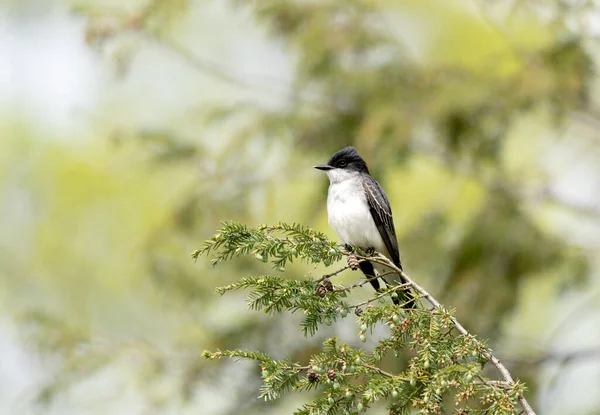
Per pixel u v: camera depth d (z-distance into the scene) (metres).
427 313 5.89
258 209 13.51
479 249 13.12
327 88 14.16
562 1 12.02
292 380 5.78
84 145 17.75
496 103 13.17
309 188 15.52
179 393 12.72
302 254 6.45
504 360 13.11
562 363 12.97
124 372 13.19
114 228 17.64
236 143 13.63
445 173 15.58
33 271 17.81
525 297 14.04
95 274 17.69
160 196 17.58
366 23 14.31
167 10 13.37
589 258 12.97
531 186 14.03
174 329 17.05
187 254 13.56
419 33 15.97
